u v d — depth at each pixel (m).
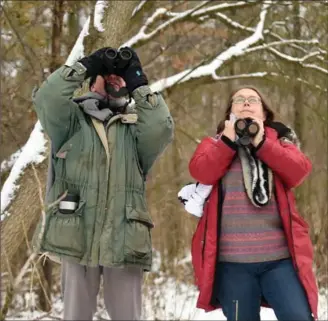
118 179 2.79
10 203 4.82
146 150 2.96
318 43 8.14
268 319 6.10
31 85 7.27
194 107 10.84
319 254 5.89
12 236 4.83
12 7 6.96
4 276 5.12
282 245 3.15
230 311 3.11
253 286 3.13
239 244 3.13
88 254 2.68
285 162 3.15
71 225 2.69
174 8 7.77
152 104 2.94
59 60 7.14
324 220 6.07
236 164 3.24
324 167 8.99
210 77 7.41
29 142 4.96
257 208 3.16
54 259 2.84
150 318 5.58
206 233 3.22
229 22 8.06
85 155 2.80
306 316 2.98
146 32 7.82
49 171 2.98
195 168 3.26
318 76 8.49
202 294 3.17
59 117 2.88
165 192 8.62
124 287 2.71
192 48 8.23
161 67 8.59
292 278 3.08
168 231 8.05
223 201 3.21
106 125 2.87
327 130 8.91
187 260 7.67
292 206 3.22
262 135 3.16
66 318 2.68
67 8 7.27
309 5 8.16
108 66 2.94
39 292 6.20
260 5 8.40
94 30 5.55
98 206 2.73
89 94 2.99
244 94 3.48
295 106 9.72
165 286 6.55
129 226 2.74
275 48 8.74
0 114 6.01
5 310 2.69
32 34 7.13
